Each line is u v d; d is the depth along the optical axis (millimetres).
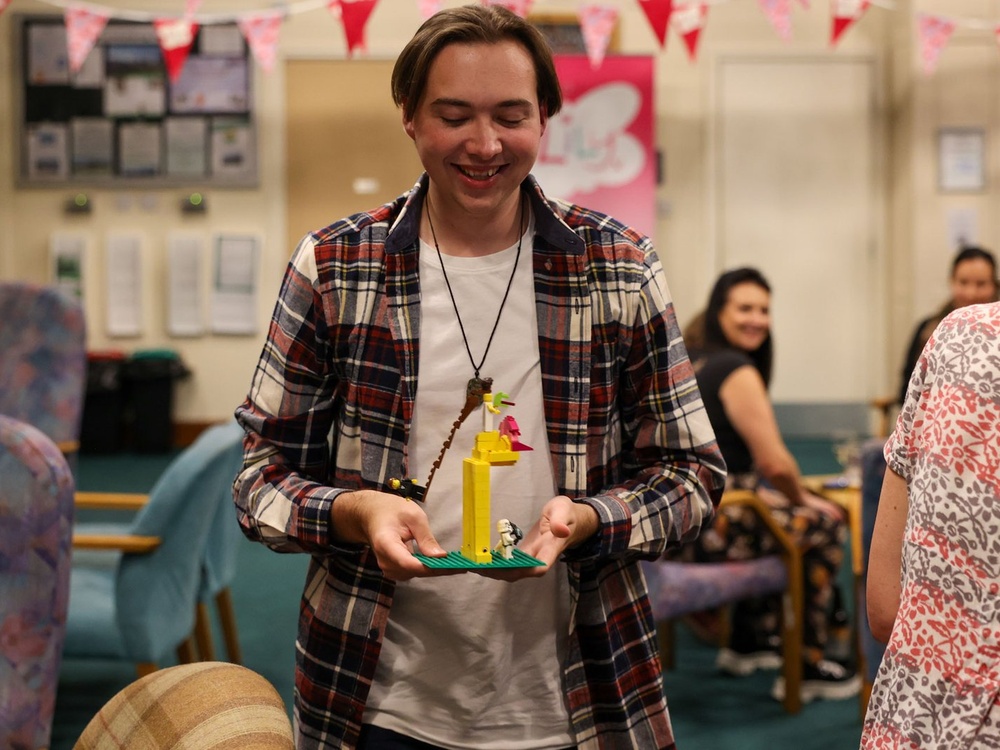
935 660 1090
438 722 1303
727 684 3422
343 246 1282
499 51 1186
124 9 7426
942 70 7406
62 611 1746
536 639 1314
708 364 3223
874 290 7852
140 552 2545
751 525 3133
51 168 7469
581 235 1296
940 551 1094
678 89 7691
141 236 7520
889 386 7844
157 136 7465
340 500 1205
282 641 3746
